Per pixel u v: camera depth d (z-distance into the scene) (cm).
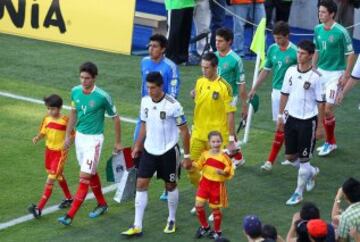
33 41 5816
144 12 6212
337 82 3991
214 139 3195
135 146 3353
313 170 3562
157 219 3425
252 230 2591
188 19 5331
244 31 5738
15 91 4850
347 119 4588
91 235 3284
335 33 3969
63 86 4978
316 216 2639
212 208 3228
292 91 3525
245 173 3862
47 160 3450
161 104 3219
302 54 3472
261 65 4184
